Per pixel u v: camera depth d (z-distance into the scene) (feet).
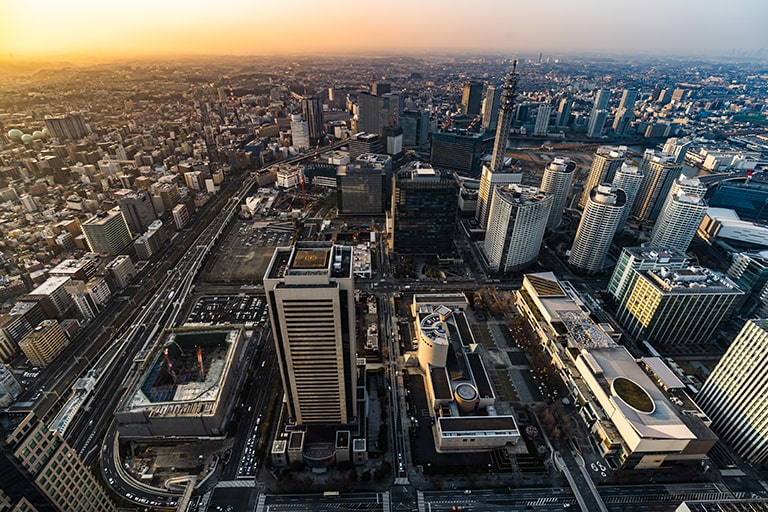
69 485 579.89
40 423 534.37
